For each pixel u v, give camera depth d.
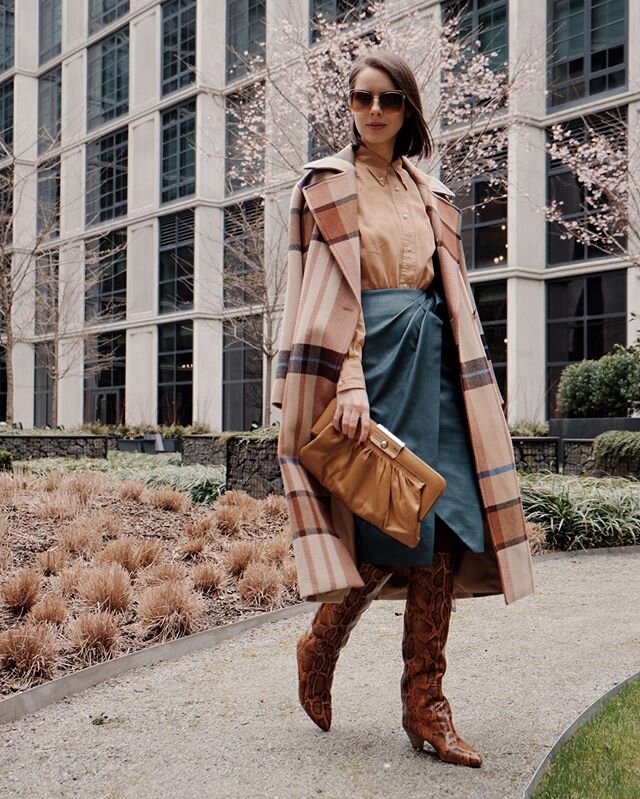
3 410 35.72
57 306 28.48
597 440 11.36
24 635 3.43
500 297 21.00
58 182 33.78
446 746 2.29
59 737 2.73
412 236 2.35
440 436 2.27
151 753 2.53
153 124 29.94
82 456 16.81
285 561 5.37
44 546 5.45
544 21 20.19
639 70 18.73
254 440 9.18
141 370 30.27
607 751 2.40
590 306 20.09
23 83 35.28
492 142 14.34
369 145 2.42
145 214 29.92
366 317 2.27
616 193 16.88
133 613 4.25
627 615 4.36
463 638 3.89
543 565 6.16
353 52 13.47
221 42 25.56
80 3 33.28
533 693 3.02
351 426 2.10
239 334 27.78
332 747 2.47
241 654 3.75
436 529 2.25
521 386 20.42
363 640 3.87
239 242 22.48
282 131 14.38
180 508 7.25
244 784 2.25
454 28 15.97
